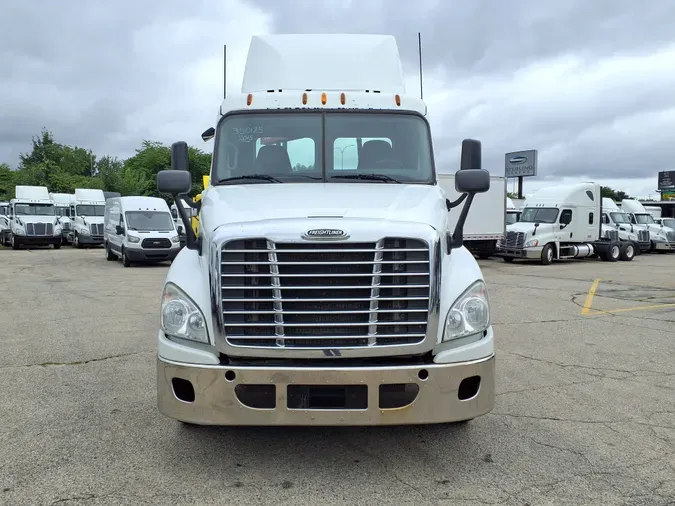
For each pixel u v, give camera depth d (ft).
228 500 12.06
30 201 109.19
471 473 13.34
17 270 63.46
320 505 11.87
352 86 20.11
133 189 200.34
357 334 12.75
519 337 27.73
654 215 122.11
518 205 121.80
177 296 13.35
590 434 15.62
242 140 17.92
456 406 12.81
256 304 12.76
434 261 12.87
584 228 78.13
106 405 17.87
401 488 12.61
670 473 13.30
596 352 24.79
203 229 14.56
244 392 12.63
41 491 12.37
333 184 17.03
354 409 12.44
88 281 52.16
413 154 17.87
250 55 21.12
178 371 12.86
